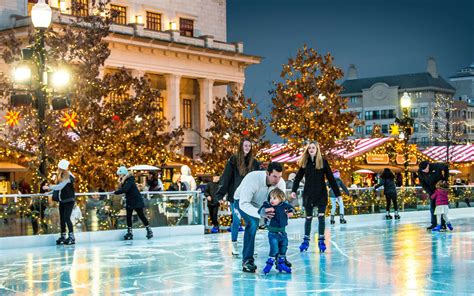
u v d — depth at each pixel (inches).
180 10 2837.1
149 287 470.9
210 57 2694.4
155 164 1546.5
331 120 1704.0
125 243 797.9
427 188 900.0
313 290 442.0
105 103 1412.4
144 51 2474.2
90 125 1348.4
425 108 5541.3
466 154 2541.8
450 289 440.1
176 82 2583.7
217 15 2994.6
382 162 1995.6
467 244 721.0
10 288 475.5
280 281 479.8
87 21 1379.2
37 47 837.8
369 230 924.0
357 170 1958.7
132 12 2657.5
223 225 1030.4
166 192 903.1
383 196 1234.0
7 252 717.9
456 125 5088.6
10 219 770.8
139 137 1467.8
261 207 507.5
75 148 1280.8
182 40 2608.3
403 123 1417.3
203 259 621.0
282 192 508.7
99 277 520.1
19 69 839.1
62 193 788.0
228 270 543.5
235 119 1932.8
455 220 1108.5
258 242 767.1
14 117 1019.3
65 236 798.5
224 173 598.5
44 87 851.4
